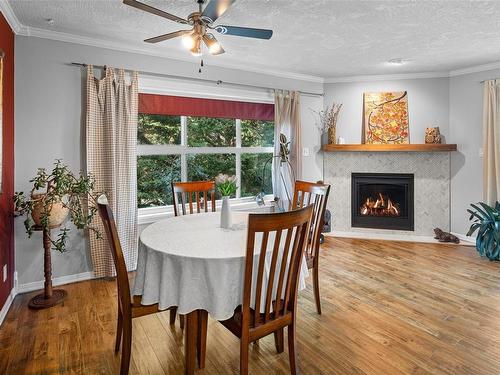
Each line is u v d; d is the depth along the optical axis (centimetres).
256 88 448
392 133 489
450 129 472
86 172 327
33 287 307
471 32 317
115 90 332
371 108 494
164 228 224
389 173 492
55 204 272
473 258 392
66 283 323
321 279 328
